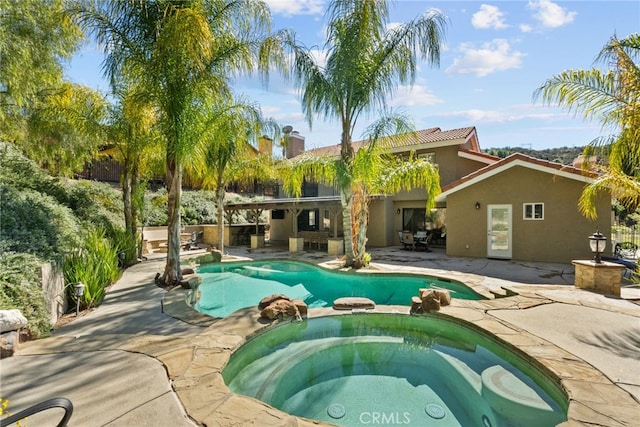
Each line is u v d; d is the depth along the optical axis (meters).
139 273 11.12
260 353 5.74
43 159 12.66
